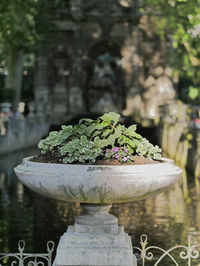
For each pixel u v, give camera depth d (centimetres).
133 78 5288
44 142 623
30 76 5994
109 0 5319
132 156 593
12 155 2897
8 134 3023
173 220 1121
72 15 5241
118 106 5284
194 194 1525
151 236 973
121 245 584
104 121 616
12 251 873
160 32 1609
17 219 1141
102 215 604
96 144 581
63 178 552
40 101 5272
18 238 962
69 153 579
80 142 579
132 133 610
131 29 5309
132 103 5228
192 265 787
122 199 569
